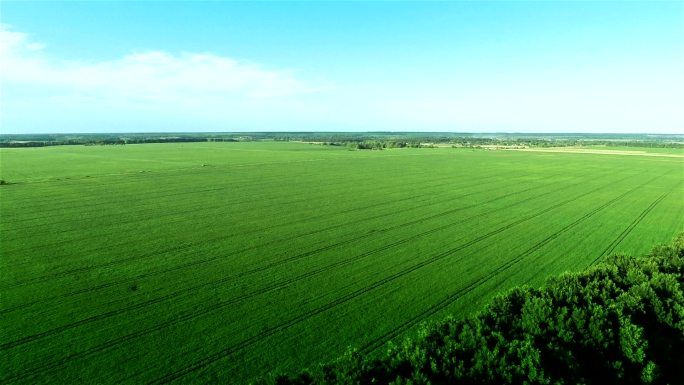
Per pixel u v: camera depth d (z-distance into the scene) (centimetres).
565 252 3722
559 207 5791
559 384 1381
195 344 2081
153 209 5338
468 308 2550
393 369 1388
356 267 3269
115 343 2075
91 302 2555
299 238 4072
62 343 2064
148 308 2486
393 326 2303
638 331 1664
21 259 3341
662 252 2603
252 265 3278
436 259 3488
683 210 5644
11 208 5278
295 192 6806
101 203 5672
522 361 1424
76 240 3897
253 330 2236
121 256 3444
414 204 5891
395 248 3788
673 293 2003
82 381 1766
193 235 4128
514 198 6481
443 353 1459
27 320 2303
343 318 2392
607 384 1620
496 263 3403
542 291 1952
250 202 5897
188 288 2800
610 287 2006
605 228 4609
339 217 5009
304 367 1898
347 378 1281
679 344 1858
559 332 1625
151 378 1797
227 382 1780
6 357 1927
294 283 2920
